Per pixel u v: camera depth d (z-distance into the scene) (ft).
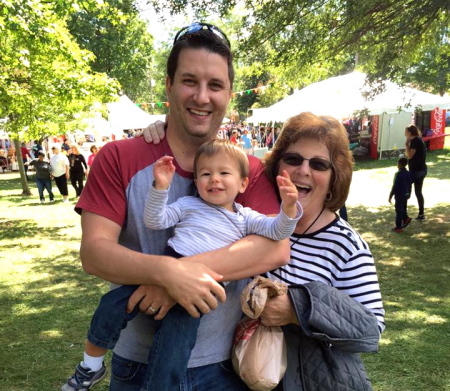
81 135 80.12
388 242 26.23
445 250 24.16
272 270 6.10
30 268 23.53
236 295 6.11
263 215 5.81
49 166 45.60
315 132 6.21
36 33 22.07
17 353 14.21
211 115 5.85
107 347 5.53
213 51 5.65
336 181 6.31
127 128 71.00
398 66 26.18
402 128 69.31
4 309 17.93
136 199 5.78
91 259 5.38
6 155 86.07
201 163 5.84
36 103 29.91
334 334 5.37
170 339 5.37
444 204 35.83
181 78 5.71
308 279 6.09
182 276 5.06
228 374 6.12
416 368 12.66
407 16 24.02
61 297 19.17
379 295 6.06
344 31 26.03
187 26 5.92
